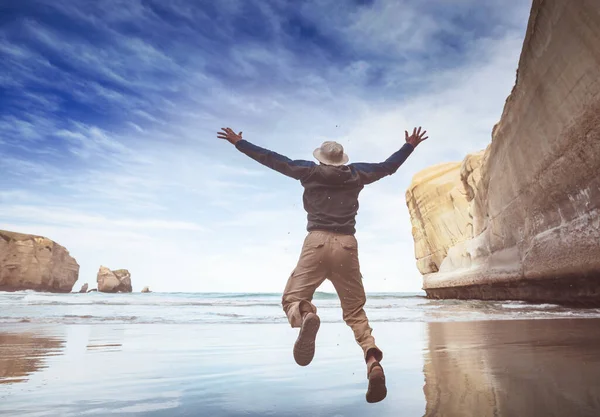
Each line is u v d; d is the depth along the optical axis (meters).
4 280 71.44
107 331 6.28
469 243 21.64
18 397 2.21
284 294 2.43
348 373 2.88
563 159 10.73
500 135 15.98
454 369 2.85
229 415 1.84
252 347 4.44
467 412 1.76
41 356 3.77
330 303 17.77
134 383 2.58
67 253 89.25
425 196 28.31
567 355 3.30
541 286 13.27
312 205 2.47
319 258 2.37
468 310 11.07
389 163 2.66
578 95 9.50
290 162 2.51
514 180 14.73
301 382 2.58
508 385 2.26
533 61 11.47
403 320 8.09
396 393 2.19
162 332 6.15
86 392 2.34
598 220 9.59
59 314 10.09
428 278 27.00
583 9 8.48
